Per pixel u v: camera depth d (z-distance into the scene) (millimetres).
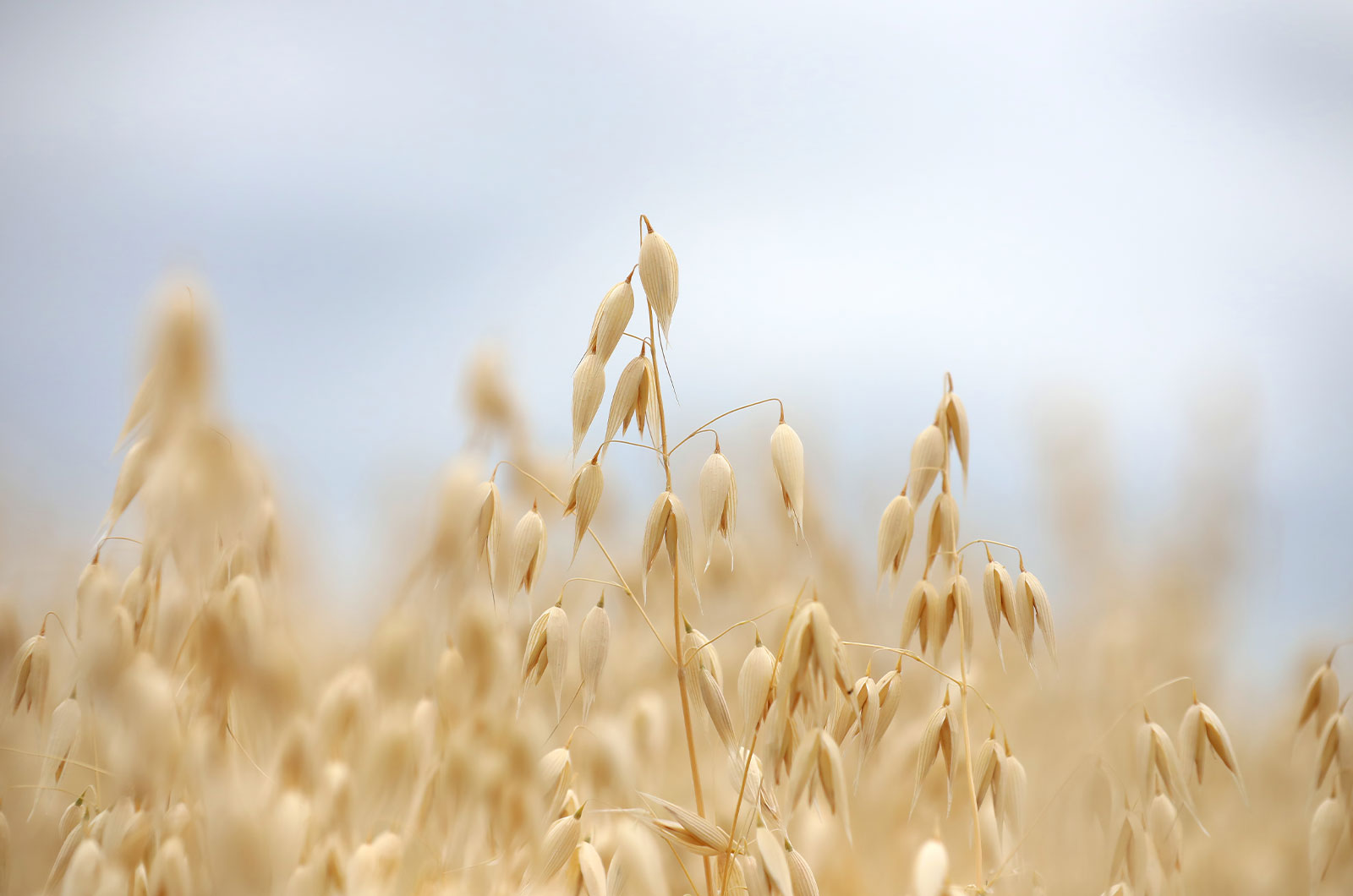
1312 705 900
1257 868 929
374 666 899
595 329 853
